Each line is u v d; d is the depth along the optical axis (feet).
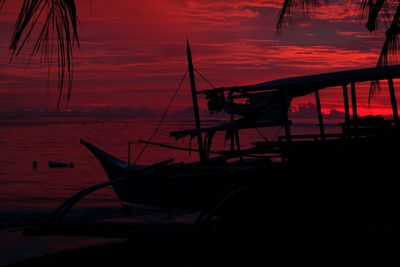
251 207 26.71
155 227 24.45
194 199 39.34
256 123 40.40
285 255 22.26
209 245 22.97
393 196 25.91
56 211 28.50
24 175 239.71
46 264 25.63
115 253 26.55
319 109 37.96
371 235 22.89
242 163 42.42
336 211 26.37
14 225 71.72
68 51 7.39
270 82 36.88
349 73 33.04
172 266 22.59
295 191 26.86
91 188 31.04
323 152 29.04
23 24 7.24
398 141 28.89
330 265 21.20
